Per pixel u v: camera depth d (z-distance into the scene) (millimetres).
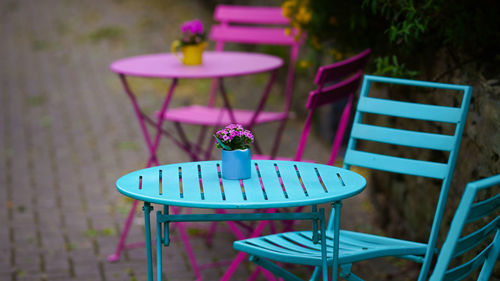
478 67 3072
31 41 9422
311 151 6016
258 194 2184
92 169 5520
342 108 5957
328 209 4801
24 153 5871
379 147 4281
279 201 2072
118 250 3973
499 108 2699
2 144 6086
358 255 2381
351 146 2852
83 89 7742
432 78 3420
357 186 2248
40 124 6637
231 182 2334
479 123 2918
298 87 6840
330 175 2410
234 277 3746
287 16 4129
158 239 2273
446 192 2588
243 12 4863
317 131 6402
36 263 3896
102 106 7203
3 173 5402
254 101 7387
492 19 3066
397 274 3748
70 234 4320
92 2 11094
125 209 4746
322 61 5711
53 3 11102
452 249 1794
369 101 2842
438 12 3125
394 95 3877
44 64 8562
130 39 9352
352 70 3277
